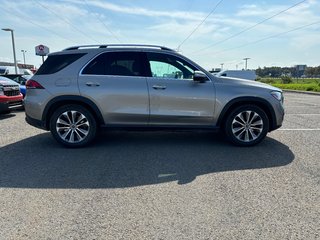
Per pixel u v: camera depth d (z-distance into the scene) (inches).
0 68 914.1
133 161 193.5
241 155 205.6
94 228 112.3
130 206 129.9
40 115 221.5
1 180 160.6
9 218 120.0
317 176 164.6
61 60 224.2
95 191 146.1
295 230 110.3
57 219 119.0
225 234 107.9
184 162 190.9
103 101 218.5
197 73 214.8
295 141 244.4
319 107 508.7
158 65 223.5
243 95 221.8
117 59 222.2
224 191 145.1
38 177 165.0
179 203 132.6
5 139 256.1
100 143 240.7
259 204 131.0
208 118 223.9
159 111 220.4
